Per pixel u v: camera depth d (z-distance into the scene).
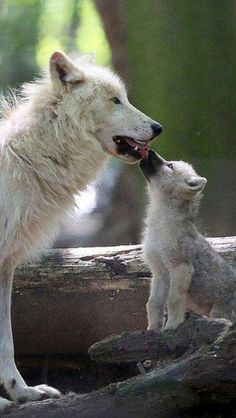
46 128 11.10
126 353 9.73
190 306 11.02
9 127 11.23
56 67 11.12
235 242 12.03
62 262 11.97
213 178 18.52
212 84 19.39
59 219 11.51
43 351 12.45
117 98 11.33
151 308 10.77
